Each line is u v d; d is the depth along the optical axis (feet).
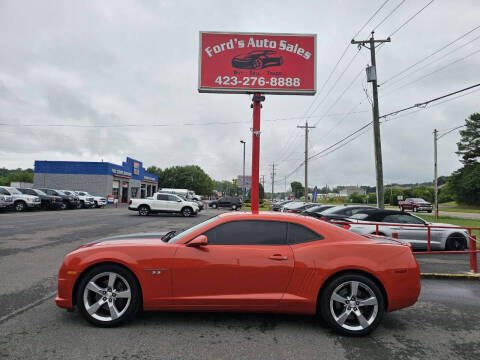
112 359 9.30
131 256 11.66
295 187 479.82
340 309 11.94
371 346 10.76
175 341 10.62
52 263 21.93
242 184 132.67
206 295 11.57
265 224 12.53
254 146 45.80
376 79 53.83
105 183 137.18
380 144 52.60
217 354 9.81
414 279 11.97
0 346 9.93
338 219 31.30
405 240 29.04
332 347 10.58
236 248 11.91
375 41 54.03
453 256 28.48
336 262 11.70
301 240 12.28
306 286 11.63
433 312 14.34
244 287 11.61
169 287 11.55
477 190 191.01
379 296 11.57
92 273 11.55
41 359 9.18
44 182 137.08
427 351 10.48
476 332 12.14
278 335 11.38
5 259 22.98
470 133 198.59
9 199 69.92
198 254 11.70
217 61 46.75
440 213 124.77
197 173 322.34
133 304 11.59
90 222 52.47
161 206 75.05
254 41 47.14
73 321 12.05
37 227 43.21
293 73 46.80
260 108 47.03
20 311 13.00
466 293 17.49
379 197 51.24
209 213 94.38
